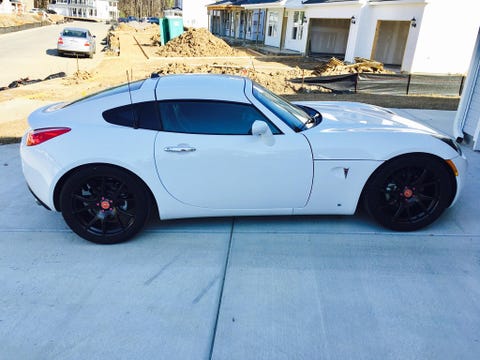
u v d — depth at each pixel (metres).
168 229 3.41
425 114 8.23
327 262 2.94
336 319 2.39
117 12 101.56
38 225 3.51
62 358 2.12
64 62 17.42
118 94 3.18
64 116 3.13
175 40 22.61
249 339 2.24
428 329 2.31
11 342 2.23
